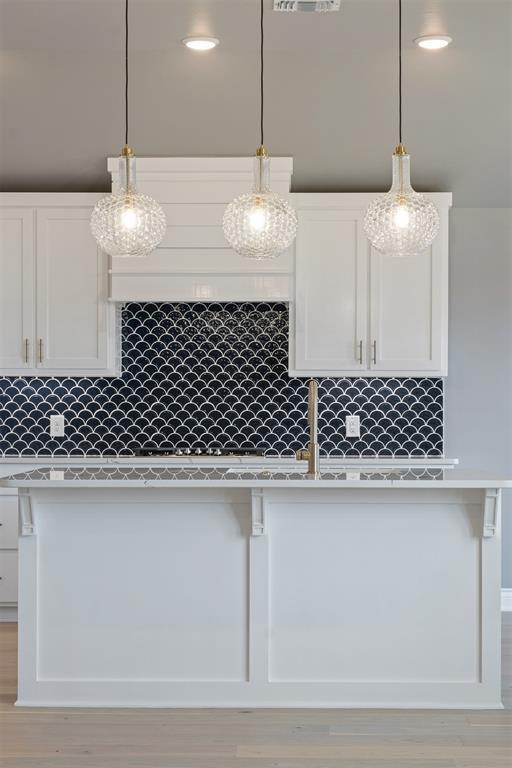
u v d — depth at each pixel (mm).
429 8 4672
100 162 6156
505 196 6359
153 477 4227
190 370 6469
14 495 6035
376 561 4316
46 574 4359
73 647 4348
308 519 4312
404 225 4137
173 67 5387
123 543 4352
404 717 4148
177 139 5941
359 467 6105
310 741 3844
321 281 6105
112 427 6480
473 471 4578
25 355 6164
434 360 6105
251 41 5082
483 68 5371
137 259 6043
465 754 3703
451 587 4309
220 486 4094
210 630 4324
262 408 6457
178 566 4336
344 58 5293
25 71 5465
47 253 6145
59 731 3973
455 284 6516
